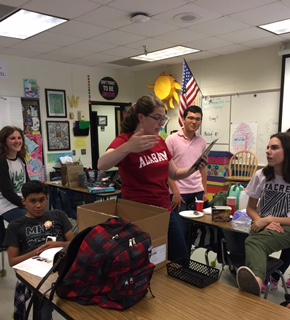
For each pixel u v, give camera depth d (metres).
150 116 1.51
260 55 4.87
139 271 1.09
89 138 6.30
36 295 1.23
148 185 1.63
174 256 1.72
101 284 1.08
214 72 5.51
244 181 4.74
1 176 2.75
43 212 2.00
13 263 1.74
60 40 4.30
